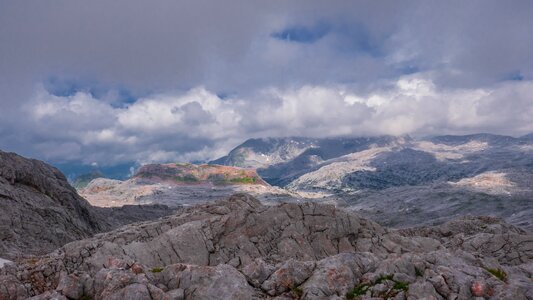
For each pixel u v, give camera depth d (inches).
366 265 850.8
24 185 2546.8
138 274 753.0
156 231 1416.1
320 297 741.3
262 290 781.9
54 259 992.2
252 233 1347.2
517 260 1482.5
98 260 1007.6
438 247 1563.7
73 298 729.0
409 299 721.6
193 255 1219.2
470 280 758.5
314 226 1428.4
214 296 728.3
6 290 804.6
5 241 1813.5
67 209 2628.0
